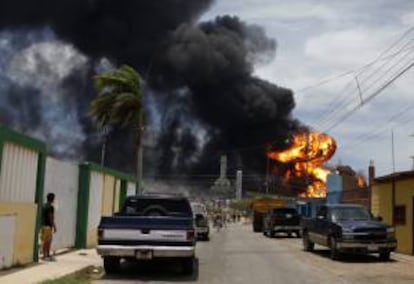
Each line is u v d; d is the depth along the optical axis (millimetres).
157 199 20453
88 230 26875
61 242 24078
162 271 19172
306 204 65125
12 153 17156
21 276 15578
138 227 17438
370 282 17781
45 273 16391
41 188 19688
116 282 16359
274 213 45875
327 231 26266
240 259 25000
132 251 17344
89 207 26938
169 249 17391
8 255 17094
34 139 18828
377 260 25219
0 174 16062
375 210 34562
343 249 24688
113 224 17453
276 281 17547
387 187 32438
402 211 30000
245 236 48469
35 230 19297
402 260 25375
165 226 17453
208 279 17547
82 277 17125
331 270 21062
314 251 30125
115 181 33406
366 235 24734
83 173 26500
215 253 28328
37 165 19500
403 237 29625
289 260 24922
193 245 17484
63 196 24188
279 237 46000
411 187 28953
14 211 17406
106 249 17344
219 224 62000
